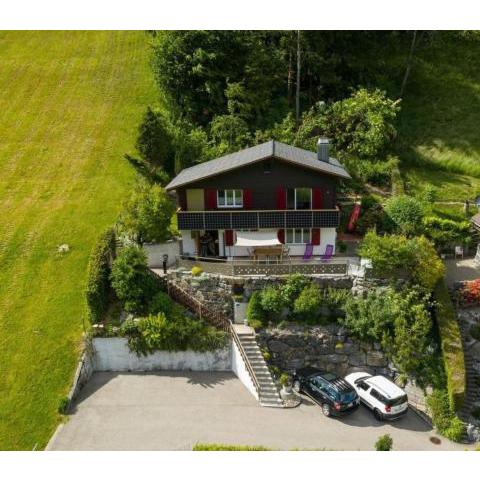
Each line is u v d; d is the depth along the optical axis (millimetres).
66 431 28422
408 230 40594
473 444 28516
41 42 71250
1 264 39938
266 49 58562
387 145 53875
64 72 65875
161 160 47938
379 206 43438
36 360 32844
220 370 34281
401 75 61562
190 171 40906
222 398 31391
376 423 29984
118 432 28297
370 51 64000
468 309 35688
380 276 34438
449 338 32531
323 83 59562
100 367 33875
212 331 33750
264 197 37094
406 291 33938
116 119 58281
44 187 48812
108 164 51750
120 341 33188
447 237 40969
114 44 70688
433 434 29359
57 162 52281
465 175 51688
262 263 36969
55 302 36781
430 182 49938
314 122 52906
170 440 27688
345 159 50281
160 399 31141
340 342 34156
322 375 31828
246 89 55125
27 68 66375
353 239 41594
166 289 35781
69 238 42250
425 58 63562
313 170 36062
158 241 38625
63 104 60812
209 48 54062
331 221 36406
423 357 32469
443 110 57750
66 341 34031
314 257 37969
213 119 53406
